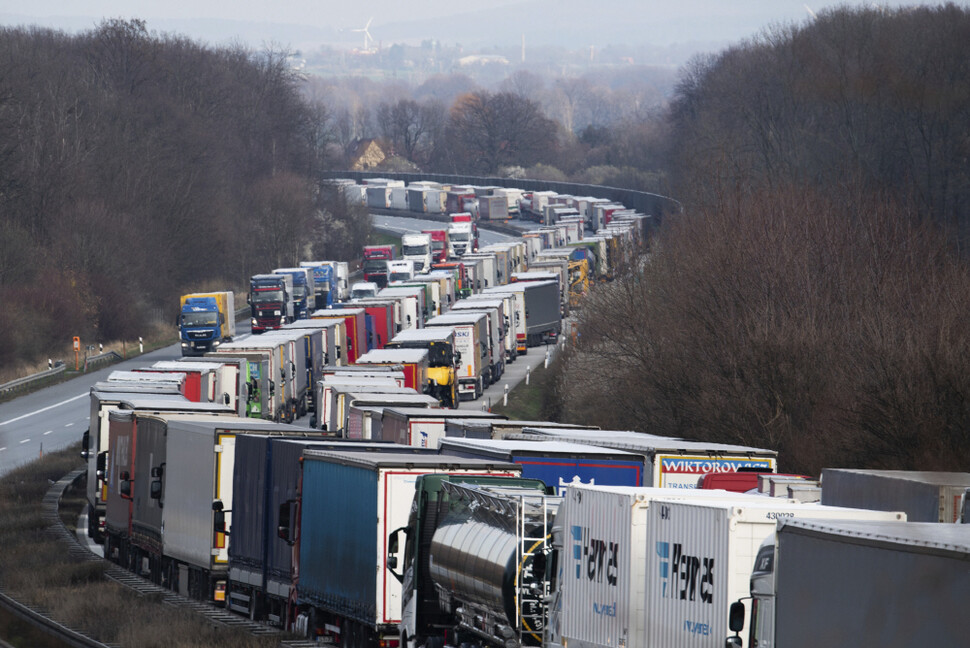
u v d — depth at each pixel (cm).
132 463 14175
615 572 6975
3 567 13838
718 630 6262
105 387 18062
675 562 6631
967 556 4584
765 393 17075
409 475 8806
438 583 8312
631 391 19888
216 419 13438
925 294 16550
